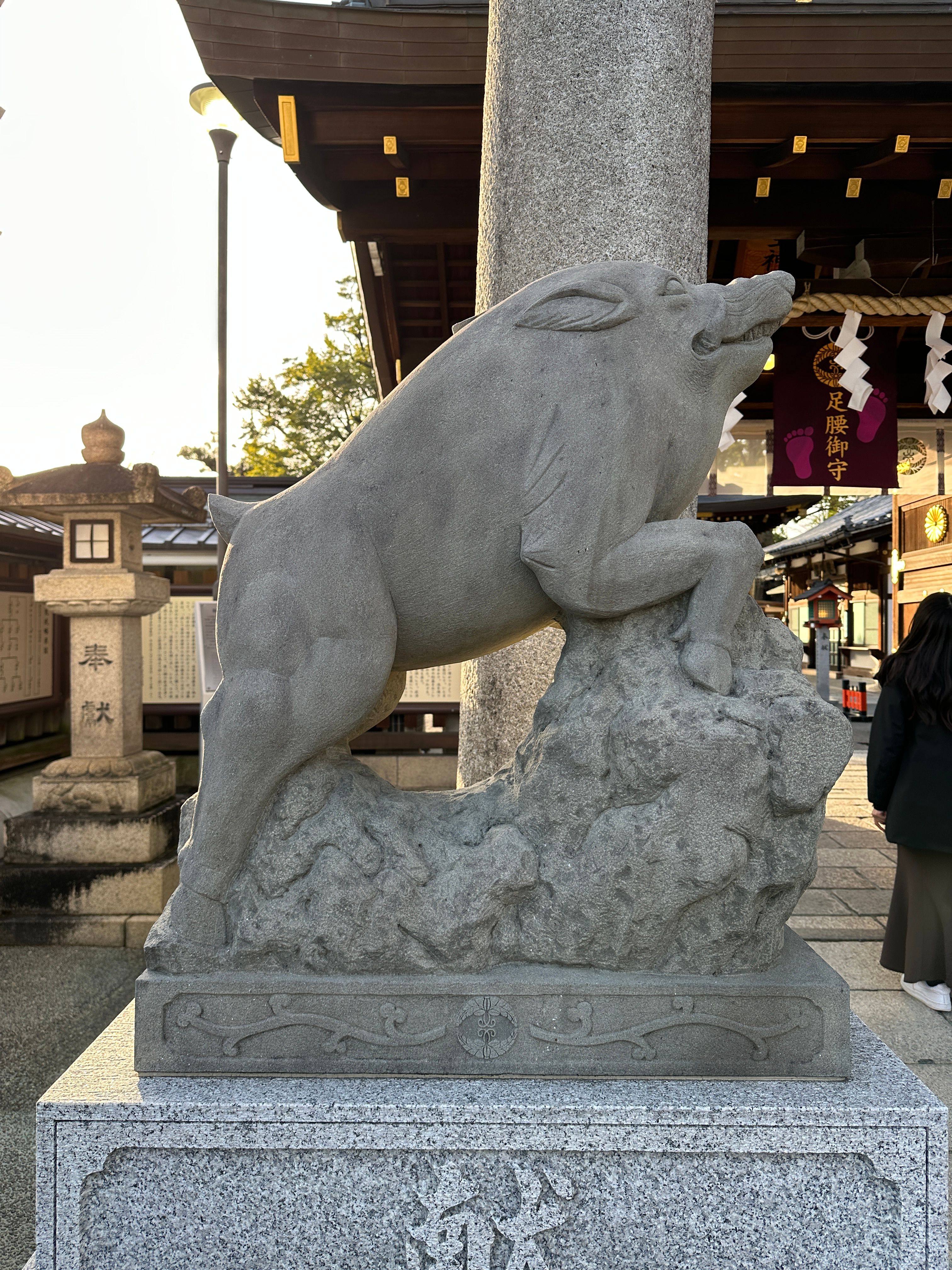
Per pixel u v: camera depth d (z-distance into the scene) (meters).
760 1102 1.29
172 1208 1.29
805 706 1.35
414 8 3.97
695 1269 1.29
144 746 6.04
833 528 16.03
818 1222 1.29
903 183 4.76
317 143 4.44
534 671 2.25
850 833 5.83
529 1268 1.29
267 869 1.38
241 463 19.38
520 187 2.17
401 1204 1.30
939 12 3.87
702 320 1.45
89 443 4.53
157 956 1.39
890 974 3.49
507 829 1.43
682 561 1.38
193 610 5.98
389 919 1.36
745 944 1.38
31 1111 2.63
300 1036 1.37
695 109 2.16
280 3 3.94
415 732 6.39
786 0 4.10
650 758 1.33
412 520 1.39
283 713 1.35
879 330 5.70
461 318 6.03
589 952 1.39
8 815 5.01
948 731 3.09
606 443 1.36
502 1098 1.30
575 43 2.09
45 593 4.46
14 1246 2.02
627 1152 1.29
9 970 3.85
